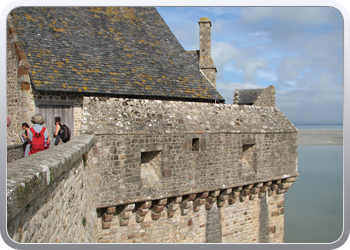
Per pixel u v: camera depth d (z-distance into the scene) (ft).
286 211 63.67
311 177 87.04
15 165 9.24
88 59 41.75
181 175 28.30
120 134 24.66
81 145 16.61
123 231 26.30
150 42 50.47
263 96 70.59
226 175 31.89
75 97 37.96
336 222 56.75
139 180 25.77
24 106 35.81
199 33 52.75
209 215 32.12
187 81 45.93
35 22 42.50
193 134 29.19
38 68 36.76
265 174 35.47
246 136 33.73
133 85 40.83
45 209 9.55
